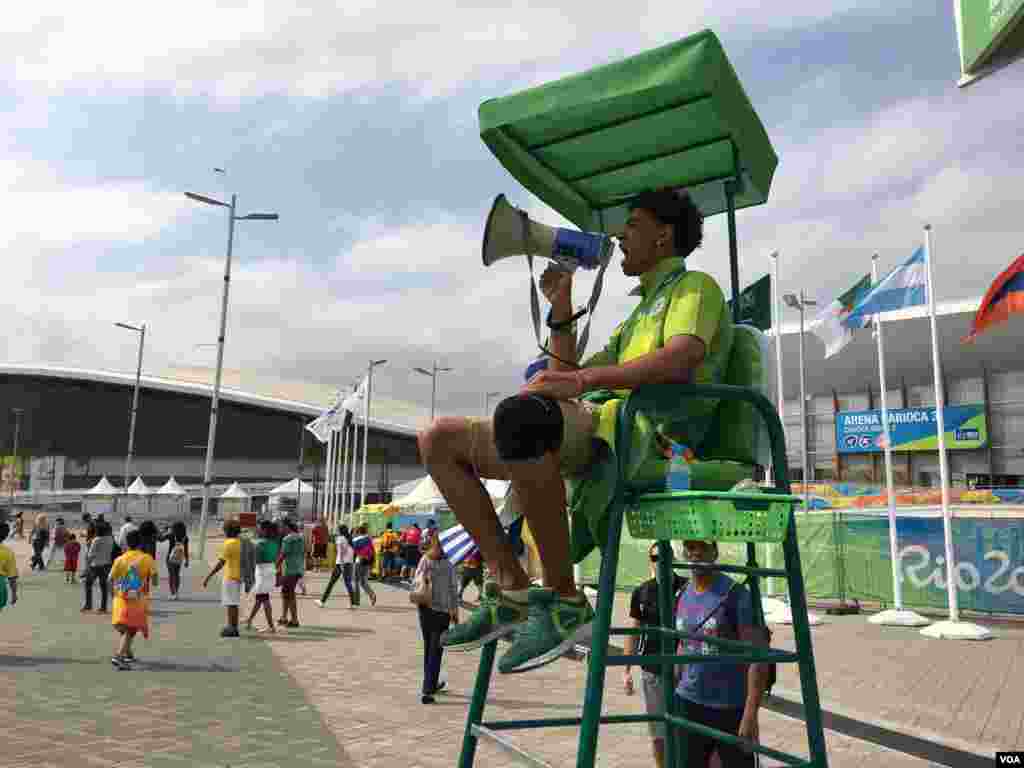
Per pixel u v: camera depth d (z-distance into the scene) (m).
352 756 6.15
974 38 5.20
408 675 9.91
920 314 48.41
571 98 2.56
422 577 8.40
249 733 6.78
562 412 2.00
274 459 134.12
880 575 17.33
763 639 3.77
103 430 132.25
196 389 123.56
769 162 3.02
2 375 126.69
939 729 7.39
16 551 42.22
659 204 2.45
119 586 9.94
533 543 2.21
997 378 52.88
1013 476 51.66
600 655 1.92
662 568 3.34
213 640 12.71
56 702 7.81
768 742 6.89
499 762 6.02
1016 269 12.32
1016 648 12.29
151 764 5.80
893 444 51.97
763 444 2.34
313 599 21.22
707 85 2.44
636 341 2.37
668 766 3.47
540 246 2.46
